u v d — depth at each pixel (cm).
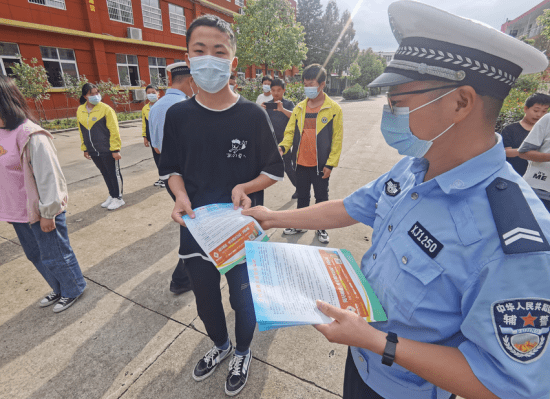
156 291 235
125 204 403
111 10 1305
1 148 173
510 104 706
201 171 142
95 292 233
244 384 160
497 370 53
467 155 65
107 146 367
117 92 1323
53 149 184
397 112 69
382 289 75
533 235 51
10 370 169
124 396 156
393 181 86
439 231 63
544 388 50
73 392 158
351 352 92
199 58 119
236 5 2020
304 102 306
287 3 1786
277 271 89
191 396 156
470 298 58
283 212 121
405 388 76
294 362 176
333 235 320
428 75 61
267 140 143
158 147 256
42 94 1062
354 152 678
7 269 260
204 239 119
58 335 193
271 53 1716
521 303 50
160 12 1515
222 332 160
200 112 134
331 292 81
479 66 56
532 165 238
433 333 65
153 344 187
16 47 1056
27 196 179
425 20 58
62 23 1156
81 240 310
